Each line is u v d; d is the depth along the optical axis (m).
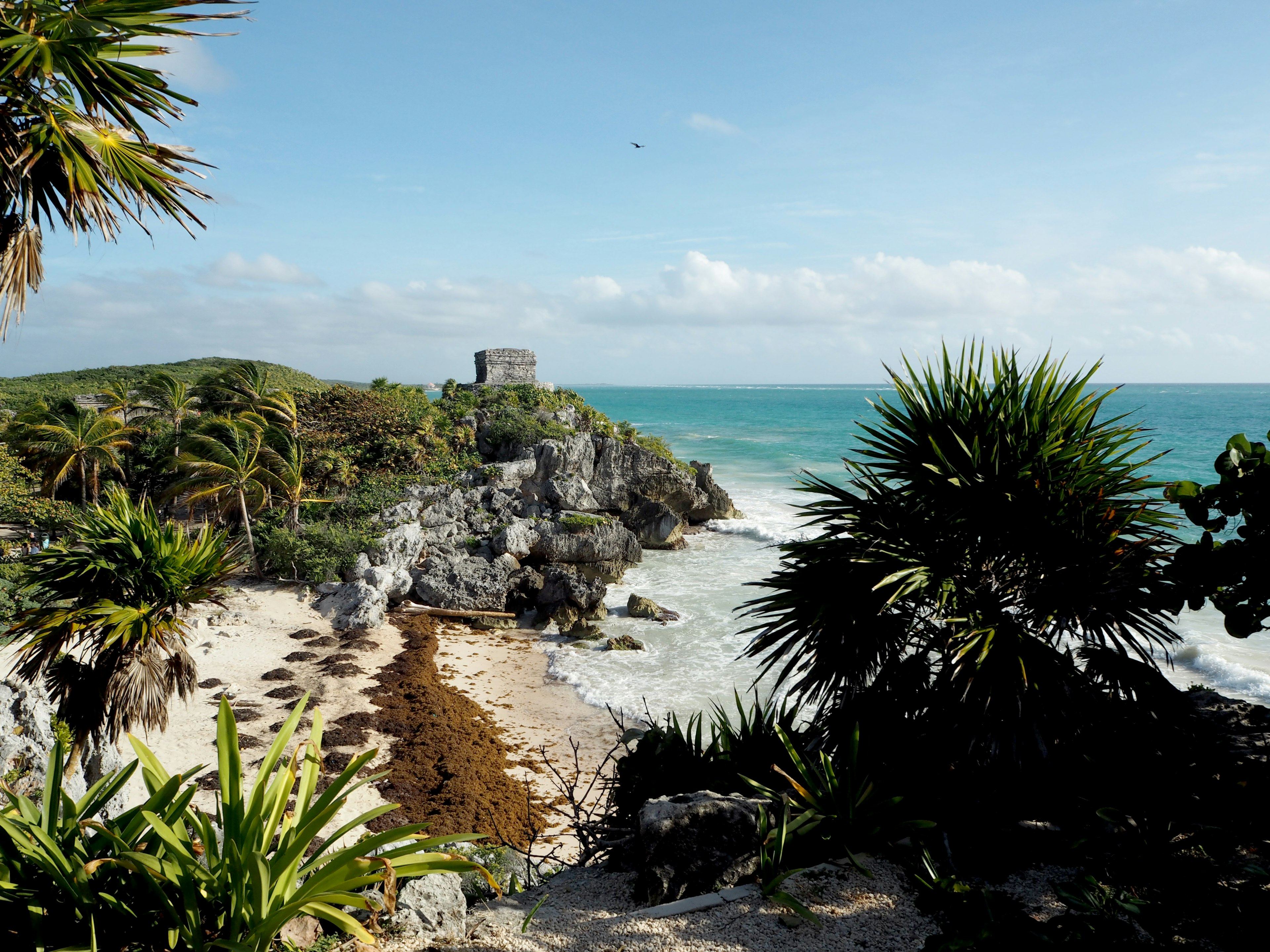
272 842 3.93
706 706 20.56
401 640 26.19
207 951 3.54
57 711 11.84
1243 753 6.18
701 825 5.40
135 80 5.46
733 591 32.34
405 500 36.62
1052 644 6.21
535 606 30.48
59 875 3.55
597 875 5.82
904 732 6.04
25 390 73.81
